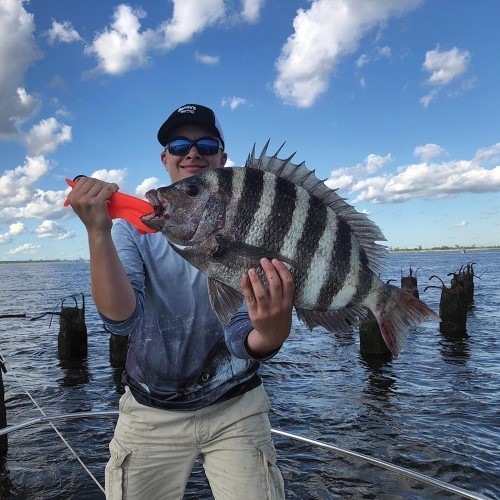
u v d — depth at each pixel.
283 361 11.98
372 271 2.58
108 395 9.83
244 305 2.69
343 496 5.43
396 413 8.12
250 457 2.75
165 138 3.23
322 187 2.52
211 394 2.74
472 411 8.12
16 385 10.62
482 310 21.44
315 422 7.78
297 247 2.36
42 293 39.69
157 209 2.29
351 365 11.55
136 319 2.43
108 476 2.85
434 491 5.50
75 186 2.10
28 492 5.72
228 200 2.33
